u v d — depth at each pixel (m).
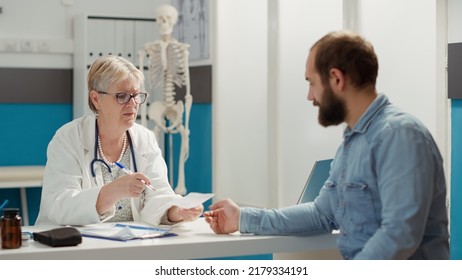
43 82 6.14
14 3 5.99
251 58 5.18
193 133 5.96
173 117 5.68
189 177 6.05
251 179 5.19
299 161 4.63
